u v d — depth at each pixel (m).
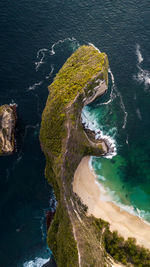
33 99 101.75
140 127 101.38
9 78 104.81
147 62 112.12
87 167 95.25
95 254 78.94
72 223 81.00
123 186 94.12
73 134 89.12
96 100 104.50
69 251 78.31
